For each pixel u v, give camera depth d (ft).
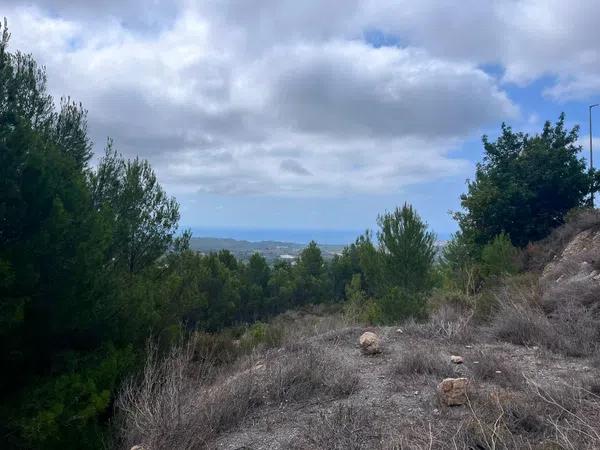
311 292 107.45
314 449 14.25
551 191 60.95
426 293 39.17
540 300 31.73
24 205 18.81
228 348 32.40
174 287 32.35
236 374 22.71
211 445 15.55
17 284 17.63
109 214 27.25
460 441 13.44
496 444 13.03
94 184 30.66
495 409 15.24
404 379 20.52
